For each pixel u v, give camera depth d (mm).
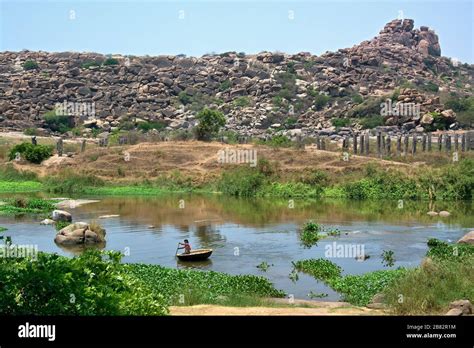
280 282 19609
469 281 15125
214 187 51656
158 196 47531
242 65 118438
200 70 118000
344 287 18062
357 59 121750
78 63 122250
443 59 151375
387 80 112812
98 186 52844
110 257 12336
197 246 26109
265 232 29766
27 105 95938
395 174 47531
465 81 141875
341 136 73062
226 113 97938
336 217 35031
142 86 106125
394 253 24125
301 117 92062
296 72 116375
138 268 20000
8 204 38656
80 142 73938
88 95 102312
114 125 90812
